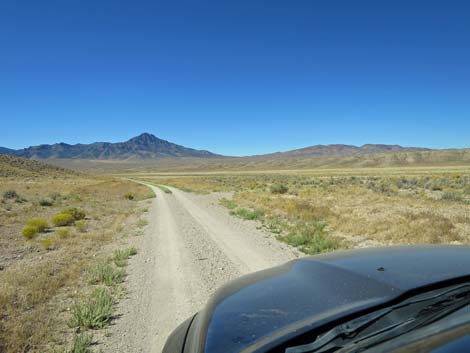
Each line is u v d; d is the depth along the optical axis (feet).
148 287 25.54
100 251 39.22
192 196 124.67
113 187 200.13
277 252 34.76
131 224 60.44
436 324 6.15
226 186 182.60
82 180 325.21
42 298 23.68
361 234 42.16
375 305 6.81
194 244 40.34
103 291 23.73
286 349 6.13
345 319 6.59
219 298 9.11
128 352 16.33
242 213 65.67
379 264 9.48
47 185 219.82
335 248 34.63
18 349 16.72
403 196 86.48
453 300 7.06
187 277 27.61
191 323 9.93
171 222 59.88
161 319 19.81
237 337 6.74
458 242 35.63
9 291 25.07
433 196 87.35
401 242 36.83
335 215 56.29
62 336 18.15
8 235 54.08
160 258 34.37
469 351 4.79
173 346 8.98
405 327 6.21
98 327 19.03
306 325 6.54
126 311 21.20
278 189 113.29
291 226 49.03
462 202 70.69
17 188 186.60
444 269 8.70
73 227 61.11
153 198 122.01
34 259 37.04
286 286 8.73
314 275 9.23
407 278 8.02
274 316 7.23
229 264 31.07
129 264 32.60
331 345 6.10
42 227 58.44
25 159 402.52
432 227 41.57
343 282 8.34
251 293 8.73
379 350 5.64
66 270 30.86
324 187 130.11
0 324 19.40
